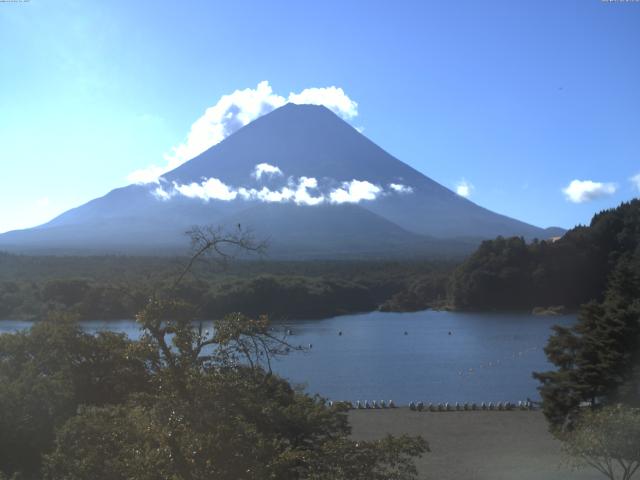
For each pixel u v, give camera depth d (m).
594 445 19.56
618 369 33.09
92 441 11.38
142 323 10.91
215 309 69.88
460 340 90.44
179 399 10.56
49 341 22.28
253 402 11.55
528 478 27.20
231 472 10.01
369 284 154.38
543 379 35.47
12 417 17.84
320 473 11.74
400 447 12.41
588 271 125.25
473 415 43.88
